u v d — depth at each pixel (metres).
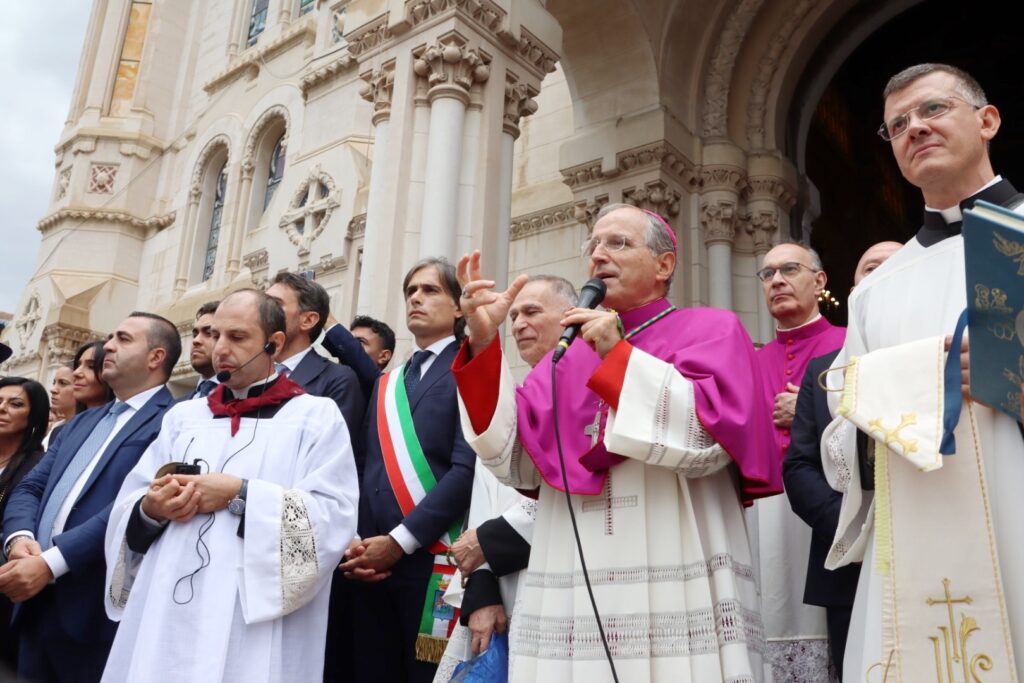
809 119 8.84
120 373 3.77
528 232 8.59
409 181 5.64
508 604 2.71
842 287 11.34
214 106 14.62
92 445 3.64
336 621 3.33
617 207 2.52
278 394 2.98
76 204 15.12
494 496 3.00
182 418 3.00
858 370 1.80
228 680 2.48
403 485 3.19
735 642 1.96
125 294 14.74
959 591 1.61
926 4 11.53
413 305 3.56
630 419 1.96
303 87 11.52
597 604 2.00
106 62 16.19
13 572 3.04
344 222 9.63
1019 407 1.62
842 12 8.34
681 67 8.12
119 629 2.61
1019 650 1.57
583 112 8.24
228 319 2.99
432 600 3.00
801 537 3.32
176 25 16.47
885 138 2.12
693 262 7.65
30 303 14.89
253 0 15.14
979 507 1.64
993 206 1.49
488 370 2.21
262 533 2.59
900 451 1.64
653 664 1.94
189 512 2.62
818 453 2.61
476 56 5.77
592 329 2.08
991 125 2.03
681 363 2.11
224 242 12.95
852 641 1.92
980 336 1.57
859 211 11.92
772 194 8.00
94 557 3.16
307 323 3.85
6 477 4.19
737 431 1.97
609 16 7.77
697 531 2.06
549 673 2.03
